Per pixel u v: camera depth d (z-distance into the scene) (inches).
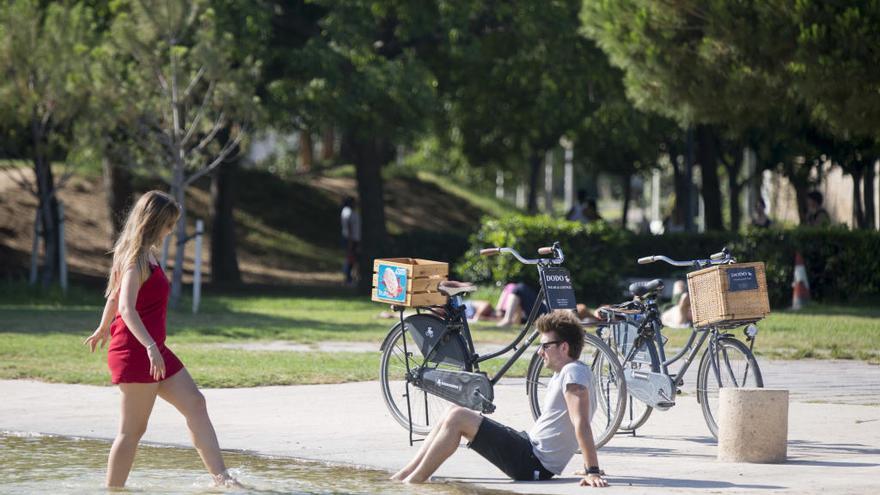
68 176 3651.6
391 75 3882.9
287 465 1112.8
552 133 5433.1
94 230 5315.0
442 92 4643.2
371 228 4335.6
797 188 4778.5
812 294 3459.6
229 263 4655.5
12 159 3693.4
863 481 1032.2
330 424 1376.7
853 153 3858.3
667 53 2706.7
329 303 3659.0
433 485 1015.6
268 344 2373.3
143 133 3238.2
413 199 7116.1
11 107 3309.5
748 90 2645.2
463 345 1283.2
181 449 1197.7
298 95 3880.4
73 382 1742.1
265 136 4377.5
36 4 3444.9
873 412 1488.7
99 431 1305.4
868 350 2233.0
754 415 1138.7
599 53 4121.6
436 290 1289.4
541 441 1043.9
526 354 2123.5
